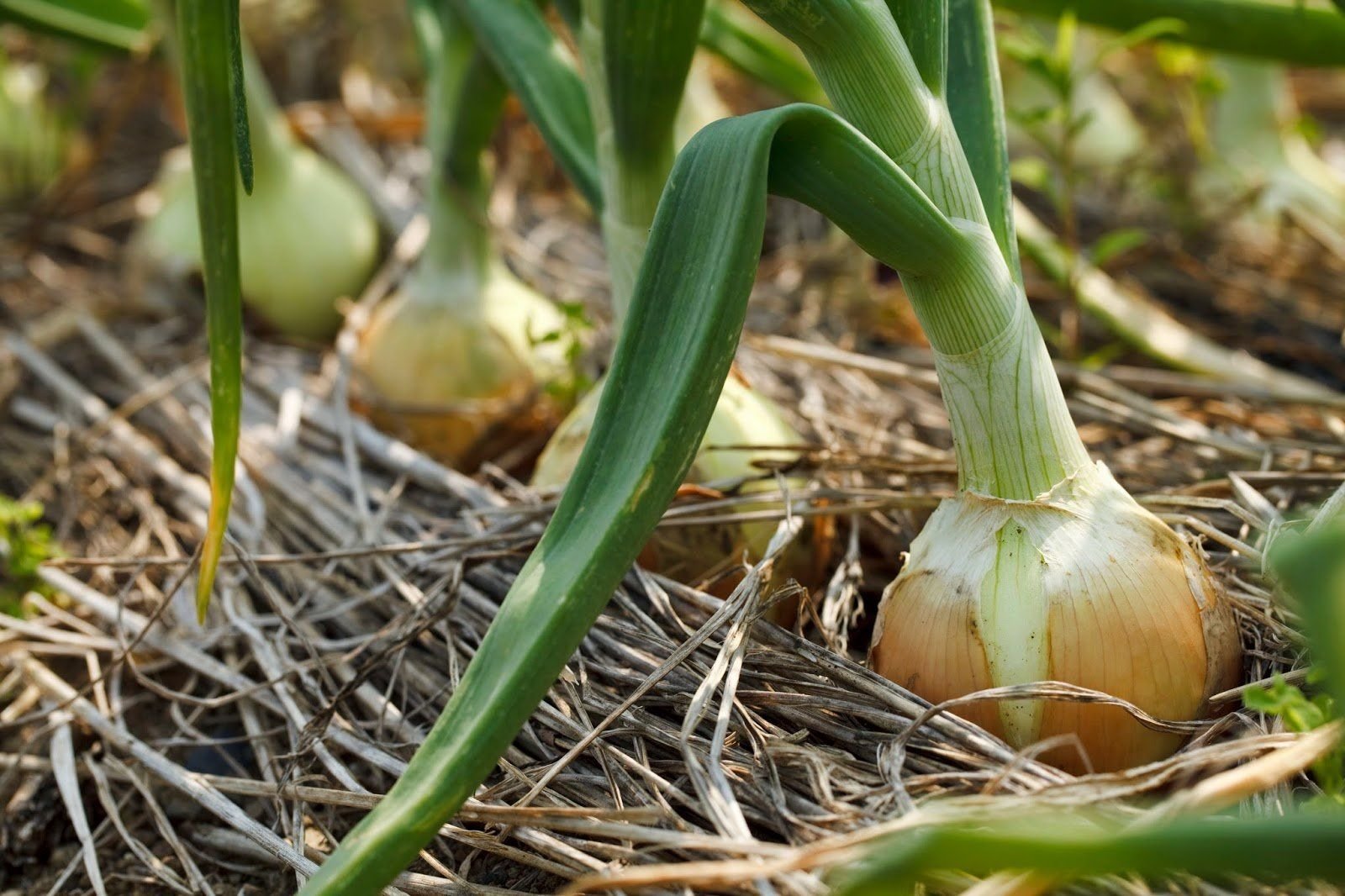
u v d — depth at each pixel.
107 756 0.60
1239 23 0.73
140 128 1.29
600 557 0.46
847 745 0.52
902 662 0.52
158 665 0.63
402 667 0.59
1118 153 1.10
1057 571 0.50
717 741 0.50
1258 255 0.96
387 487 0.69
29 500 0.73
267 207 0.87
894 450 0.69
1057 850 0.41
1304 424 0.71
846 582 0.60
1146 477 0.65
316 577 0.64
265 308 0.88
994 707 0.51
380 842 0.45
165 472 0.73
